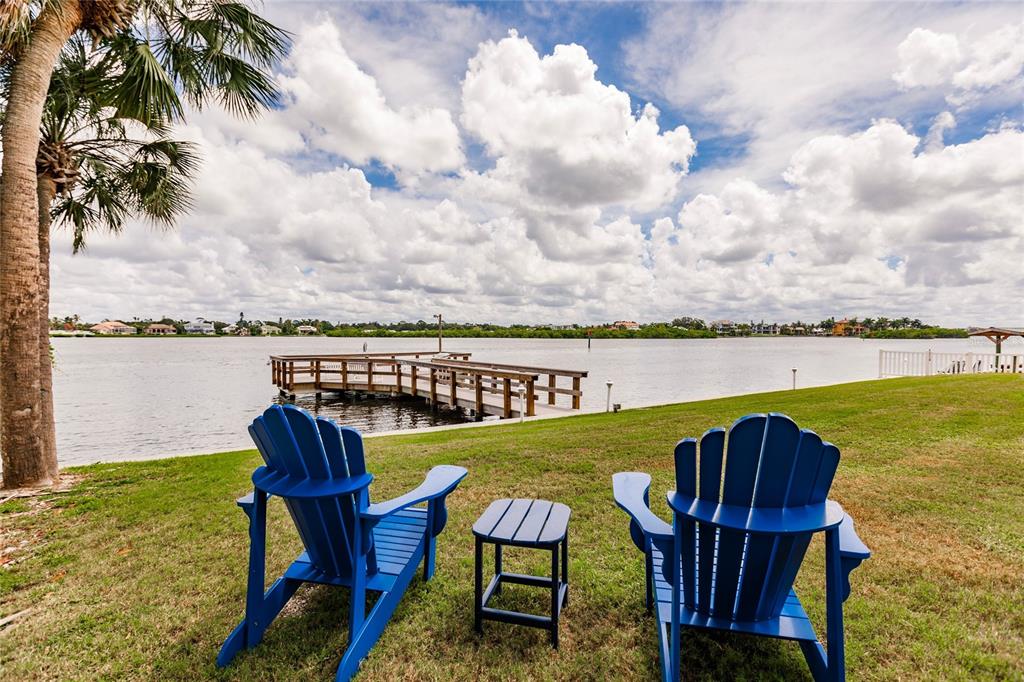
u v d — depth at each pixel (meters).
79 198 7.07
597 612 2.50
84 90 6.01
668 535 1.81
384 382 24.11
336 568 2.33
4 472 5.12
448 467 2.79
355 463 2.05
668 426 8.20
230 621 2.50
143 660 2.19
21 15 4.61
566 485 4.82
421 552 2.72
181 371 31.98
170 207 7.27
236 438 11.21
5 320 5.06
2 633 2.43
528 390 12.43
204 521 4.04
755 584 1.79
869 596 2.60
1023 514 3.76
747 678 1.98
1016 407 8.54
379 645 2.22
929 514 3.79
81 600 2.76
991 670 2.01
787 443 1.56
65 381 25.34
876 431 6.93
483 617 2.30
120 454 9.44
